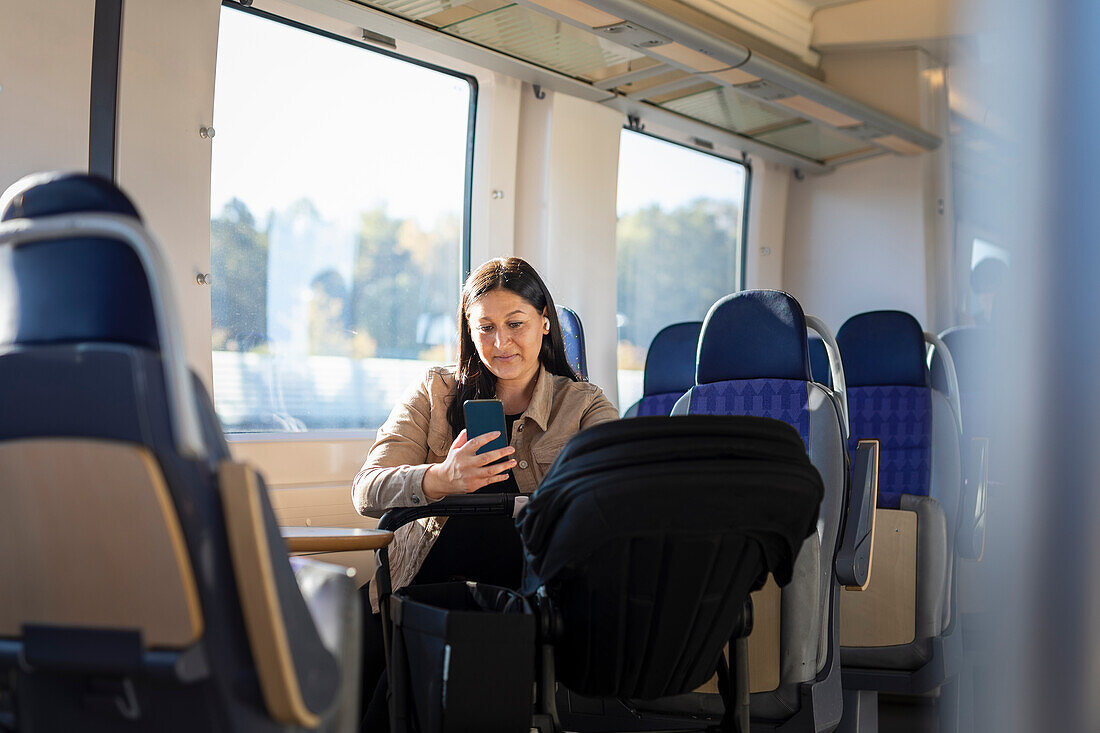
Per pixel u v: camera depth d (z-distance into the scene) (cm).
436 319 354
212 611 100
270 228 300
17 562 104
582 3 288
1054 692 46
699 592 149
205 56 267
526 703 150
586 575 149
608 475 138
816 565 204
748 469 140
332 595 128
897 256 497
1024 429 47
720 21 367
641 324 452
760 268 510
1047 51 46
